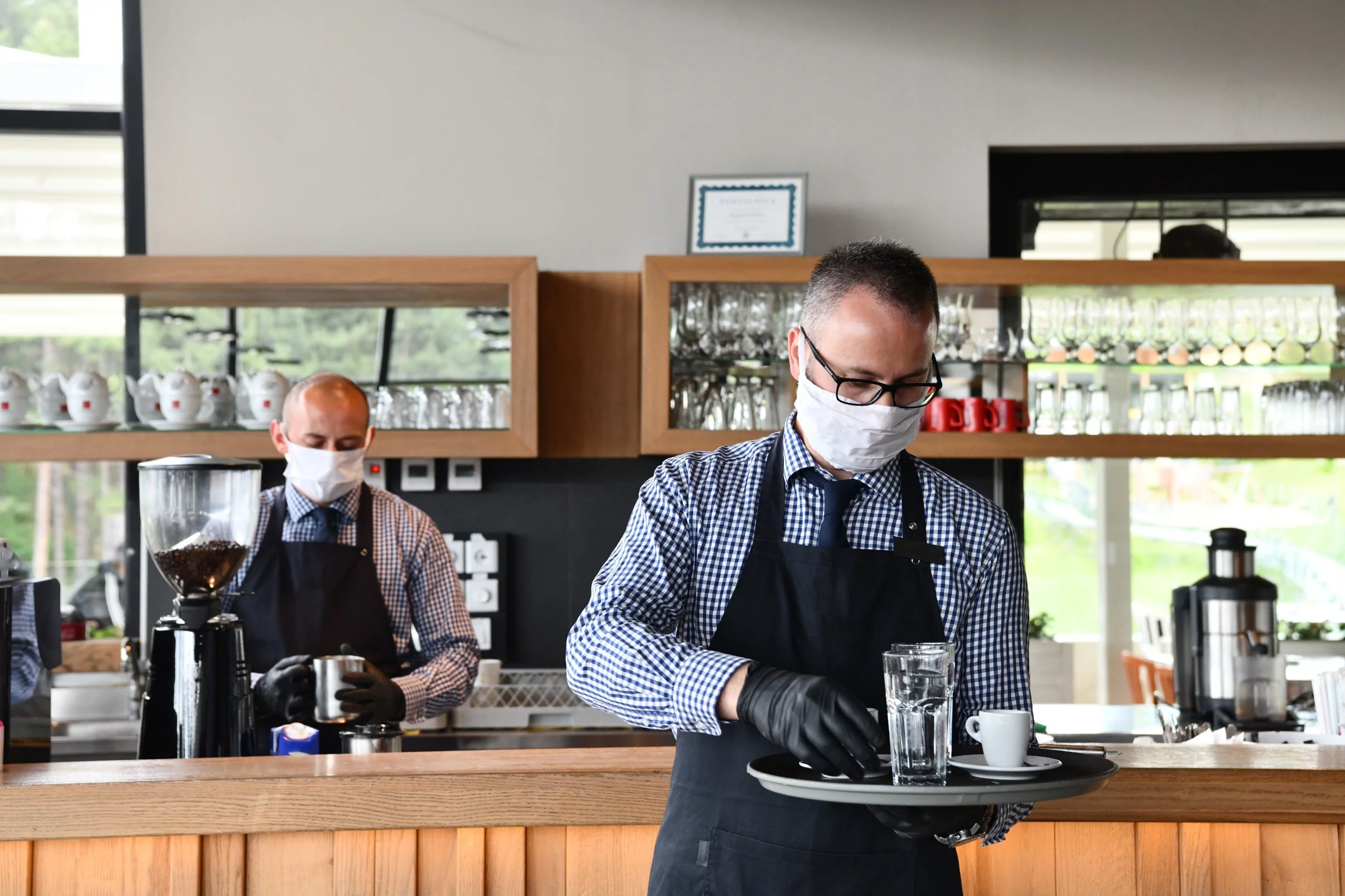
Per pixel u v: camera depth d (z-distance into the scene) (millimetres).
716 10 3756
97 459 3295
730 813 1347
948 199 3740
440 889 1669
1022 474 3865
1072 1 3756
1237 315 3457
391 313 3436
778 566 1403
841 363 1342
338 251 3701
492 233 3727
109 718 3209
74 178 3807
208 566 1999
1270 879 1680
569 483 3730
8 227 3789
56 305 3562
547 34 3752
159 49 3699
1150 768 1654
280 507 2734
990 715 1282
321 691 2215
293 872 1654
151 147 3686
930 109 3754
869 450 1366
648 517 1434
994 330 3488
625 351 3576
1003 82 3752
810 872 1318
